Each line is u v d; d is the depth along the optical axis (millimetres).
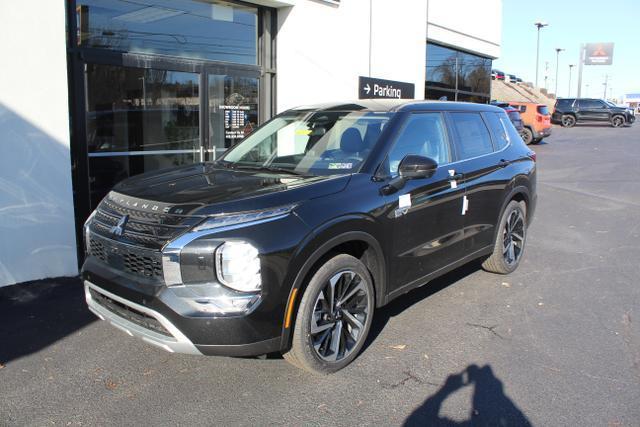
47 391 3484
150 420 3172
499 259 5707
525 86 45688
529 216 6250
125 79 6770
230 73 7980
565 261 6523
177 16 7301
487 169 5301
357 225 3715
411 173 4004
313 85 9008
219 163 4754
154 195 3562
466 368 3809
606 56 79375
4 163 5203
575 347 4152
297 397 3420
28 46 5215
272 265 3201
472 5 14281
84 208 6387
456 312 4844
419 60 11820
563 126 33938
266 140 4906
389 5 10617
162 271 3182
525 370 3785
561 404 3354
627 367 3836
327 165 4199
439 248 4660
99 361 3889
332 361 3656
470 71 15250
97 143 6562
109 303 3574
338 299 3699
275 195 3438
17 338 4242
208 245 3113
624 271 6121
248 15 8242
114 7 6594
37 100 5328
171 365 3836
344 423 3154
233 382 3607
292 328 3410
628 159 17766
